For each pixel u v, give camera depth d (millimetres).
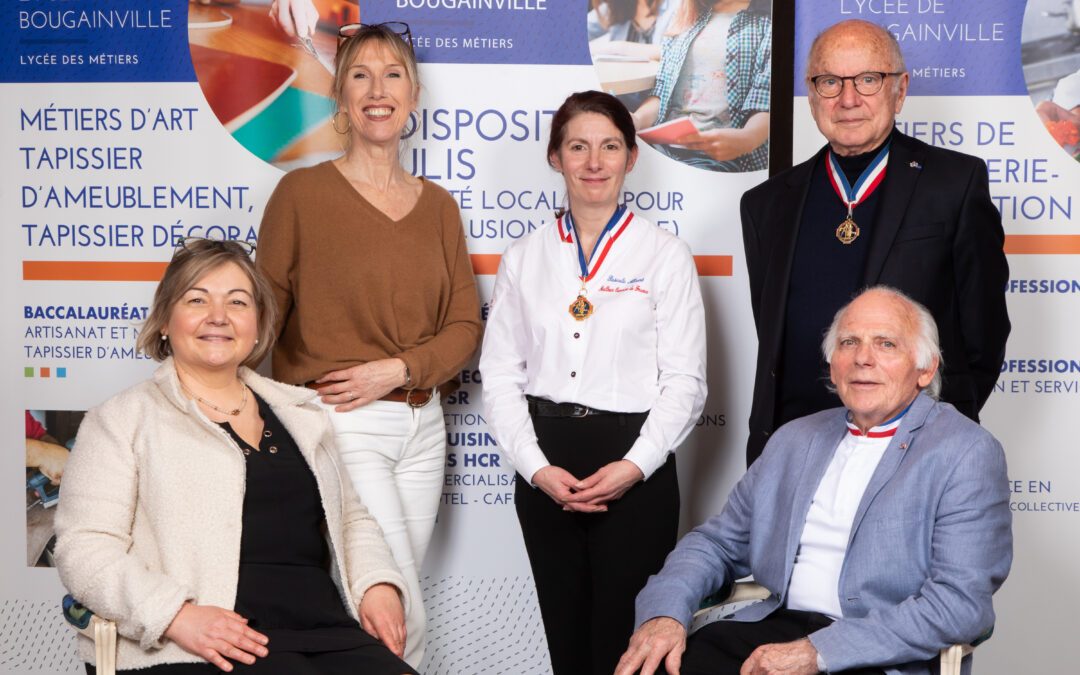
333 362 2979
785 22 3502
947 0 3502
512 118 3568
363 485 2953
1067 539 3617
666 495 2885
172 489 2289
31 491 3650
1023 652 3645
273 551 2354
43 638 3662
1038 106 3529
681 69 3533
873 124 2779
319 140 3564
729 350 3611
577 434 2877
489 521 3648
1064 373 3598
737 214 3576
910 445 2295
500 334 3068
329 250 3006
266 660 2191
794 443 2508
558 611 2912
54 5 3547
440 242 3189
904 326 2307
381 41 3061
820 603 2338
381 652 2270
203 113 3561
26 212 3607
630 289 2953
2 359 3625
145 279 3619
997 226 2801
